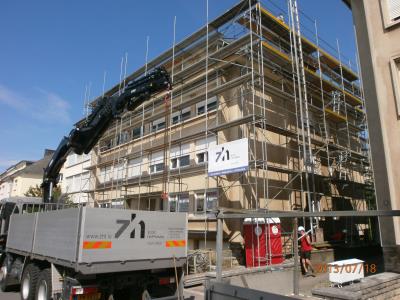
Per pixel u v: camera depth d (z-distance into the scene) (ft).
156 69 33.94
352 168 68.49
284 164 53.01
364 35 28.25
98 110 35.99
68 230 23.85
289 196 52.16
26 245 31.01
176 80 61.77
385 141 25.48
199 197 53.57
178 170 57.98
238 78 45.98
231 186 46.32
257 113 50.29
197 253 41.50
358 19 28.89
